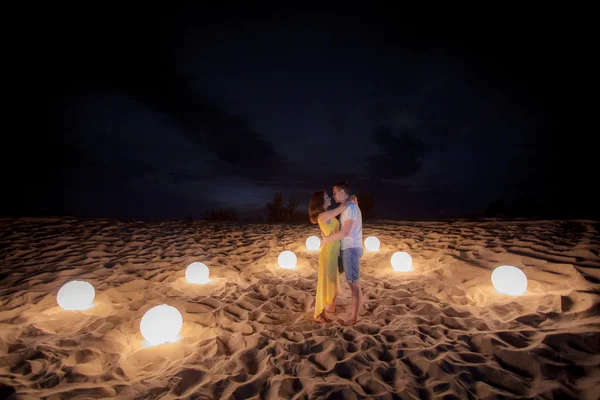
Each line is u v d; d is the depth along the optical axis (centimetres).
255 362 307
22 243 793
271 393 255
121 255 730
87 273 598
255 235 1015
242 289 534
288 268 656
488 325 361
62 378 279
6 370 293
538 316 359
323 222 395
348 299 477
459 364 280
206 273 566
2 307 446
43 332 375
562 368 260
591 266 483
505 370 267
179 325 361
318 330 362
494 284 456
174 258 716
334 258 396
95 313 435
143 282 552
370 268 646
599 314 337
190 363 307
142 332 348
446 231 950
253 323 394
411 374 273
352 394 246
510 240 721
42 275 575
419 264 648
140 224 1138
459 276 544
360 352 308
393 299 460
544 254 582
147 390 265
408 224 1185
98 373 291
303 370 285
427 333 351
